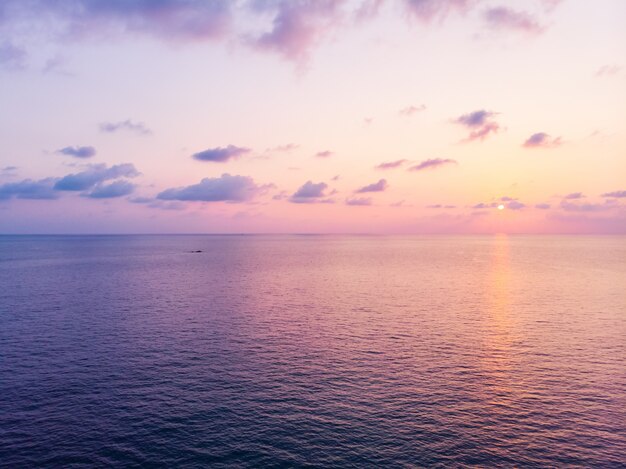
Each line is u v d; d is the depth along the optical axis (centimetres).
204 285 9500
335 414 3136
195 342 4878
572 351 4566
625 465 2541
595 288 9088
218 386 3631
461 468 2508
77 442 2769
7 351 4522
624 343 4853
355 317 6181
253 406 3259
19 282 9931
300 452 2664
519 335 5191
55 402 3316
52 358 4316
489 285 9544
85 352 4503
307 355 4431
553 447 2723
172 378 3800
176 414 3134
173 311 6581
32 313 6394
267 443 2762
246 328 5519
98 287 9131
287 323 5803
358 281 10256
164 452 2664
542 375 3884
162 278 10800
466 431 2909
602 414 3144
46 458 2594
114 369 4016
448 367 4088
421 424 2998
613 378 3809
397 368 4059
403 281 10262
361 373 3928
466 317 6194
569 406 3272
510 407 3250
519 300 7612
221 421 3034
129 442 2770
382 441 2783
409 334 5241
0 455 2616
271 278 10850
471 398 3403
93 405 3272
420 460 2584
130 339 4988
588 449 2706
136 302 7338
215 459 2594
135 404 3288
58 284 9612
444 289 8938
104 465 2531
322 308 6850
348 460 2584
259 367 4078
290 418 3075
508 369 4031
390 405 3281
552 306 7056
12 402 3309
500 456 2627
